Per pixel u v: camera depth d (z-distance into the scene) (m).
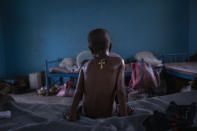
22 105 1.57
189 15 5.30
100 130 1.05
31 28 5.34
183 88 3.68
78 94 1.24
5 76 5.36
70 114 1.20
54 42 5.40
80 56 4.84
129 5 5.33
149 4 5.34
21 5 5.25
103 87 1.16
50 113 1.41
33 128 1.11
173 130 1.02
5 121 1.27
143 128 1.08
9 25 5.29
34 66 5.46
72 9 5.30
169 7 5.37
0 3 5.18
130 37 5.43
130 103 1.55
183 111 1.13
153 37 5.46
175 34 5.46
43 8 5.28
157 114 1.10
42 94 4.47
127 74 4.05
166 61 5.48
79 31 5.38
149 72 3.35
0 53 5.14
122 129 1.07
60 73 4.32
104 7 5.31
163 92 4.29
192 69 3.69
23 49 5.39
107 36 1.17
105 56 1.19
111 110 1.21
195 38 5.33
